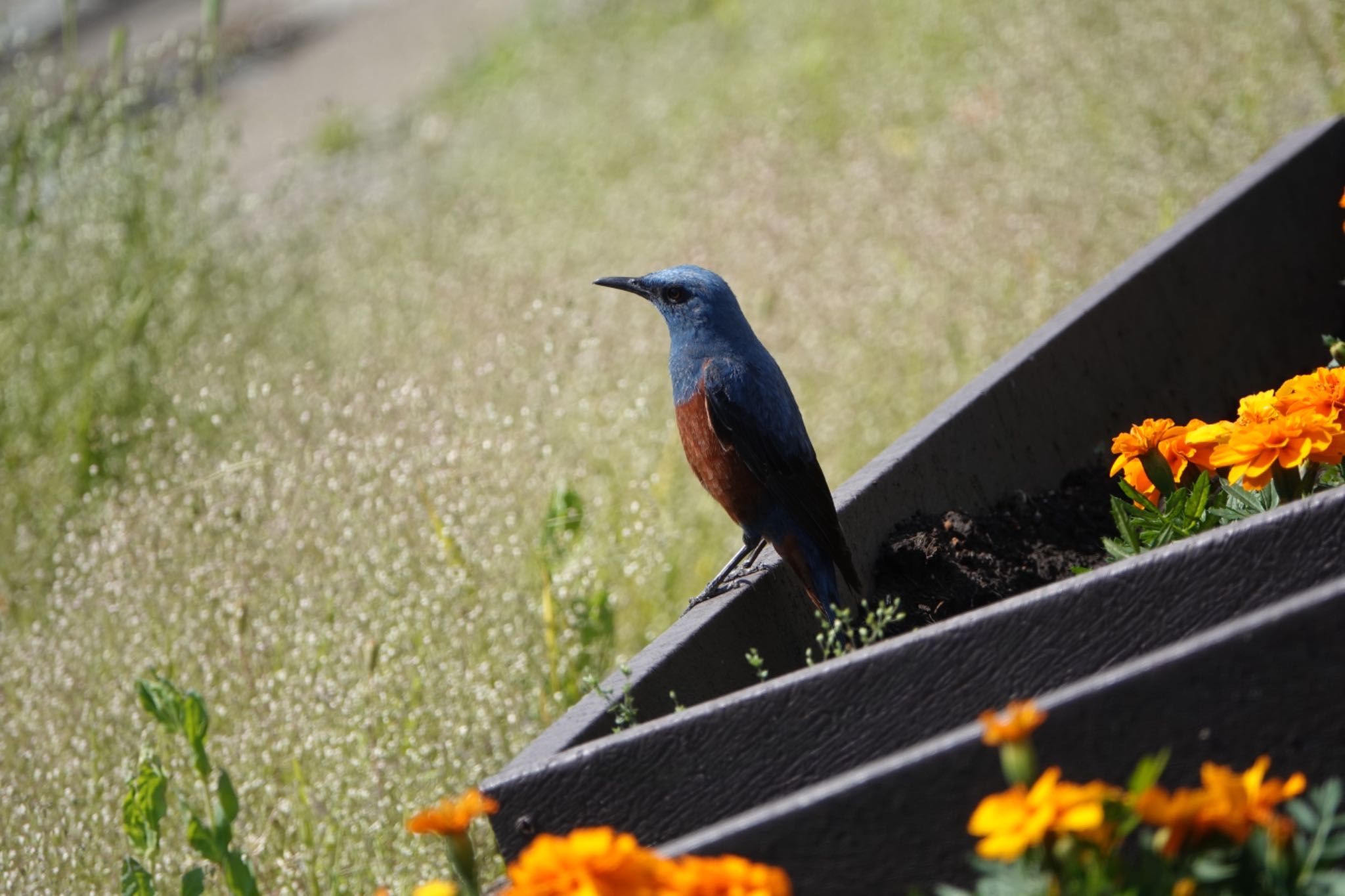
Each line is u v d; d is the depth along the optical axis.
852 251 16.17
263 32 35.44
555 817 5.14
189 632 8.99
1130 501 7.95
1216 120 14.59
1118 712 4.17
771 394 8.00
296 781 8.35
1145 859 3.67
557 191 20.38
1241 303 10.27
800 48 24.27
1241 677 4.12
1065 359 9.07
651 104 23.72
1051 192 15.27
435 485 9.66
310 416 10.96
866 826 4.24
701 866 3.50
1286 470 5.79
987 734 3.71
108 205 14.86
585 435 11.43
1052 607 5.08
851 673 5.08
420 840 8.04
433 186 21.84
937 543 7.85
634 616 10.62
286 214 20.17
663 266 16.53
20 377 14.02
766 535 7.83
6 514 12.71
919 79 20.36
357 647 8.88
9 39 18.05
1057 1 18.73
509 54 29.59
